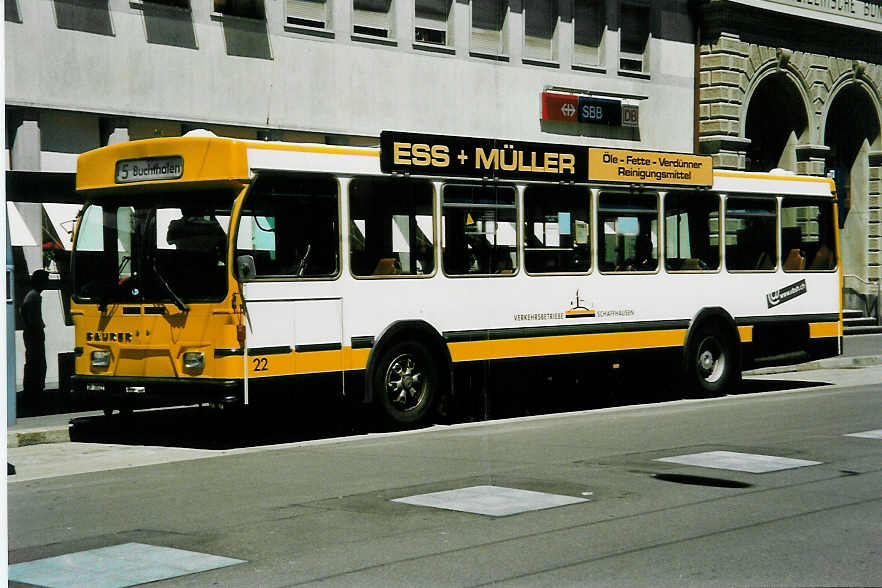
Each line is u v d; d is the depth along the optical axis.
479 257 14.57
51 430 13.14
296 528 7.87
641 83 29.55
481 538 7.47
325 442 12.77
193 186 12.44
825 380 20.62
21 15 18.36
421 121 24.58
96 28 19.33
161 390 12.46
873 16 35.03
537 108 27.11
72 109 18.95
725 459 10.75
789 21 32.44
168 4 20.38
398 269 13.70
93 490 9.70
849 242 36.78
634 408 16.02
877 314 36.09
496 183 14.76
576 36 28.31
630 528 7.74
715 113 30.86
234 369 12.06
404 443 12.41
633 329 16.34
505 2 26.42
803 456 10.94
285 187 12.59
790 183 18.64
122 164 12.95
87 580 6.54
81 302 13.23
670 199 16.89
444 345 14.12
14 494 9.56
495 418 15.05
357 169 13.30
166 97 20.28
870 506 8.48
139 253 12.76
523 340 15.02
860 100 35.88
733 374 17.70
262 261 12.38
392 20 24.14
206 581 6.47
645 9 29.94
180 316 12.38
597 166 15.94
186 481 10.04
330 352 12.96
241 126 21.38
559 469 10.27
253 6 21.62
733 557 6.90
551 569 6.63
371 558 6.96
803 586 6.22
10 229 16.56
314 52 22.58
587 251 15.81
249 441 13.05
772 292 18.23
